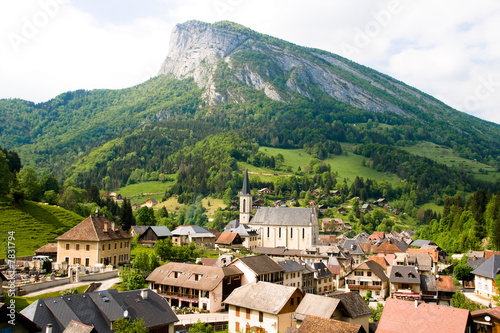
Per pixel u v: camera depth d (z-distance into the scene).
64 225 158.62
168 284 103.56
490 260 124.00
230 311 86.06
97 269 113.06
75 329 59.69
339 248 172.75
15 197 160.38
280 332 78.81
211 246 199.88
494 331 71.25
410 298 115.31
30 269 110.19
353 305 76.12
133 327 63.97
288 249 191.12
